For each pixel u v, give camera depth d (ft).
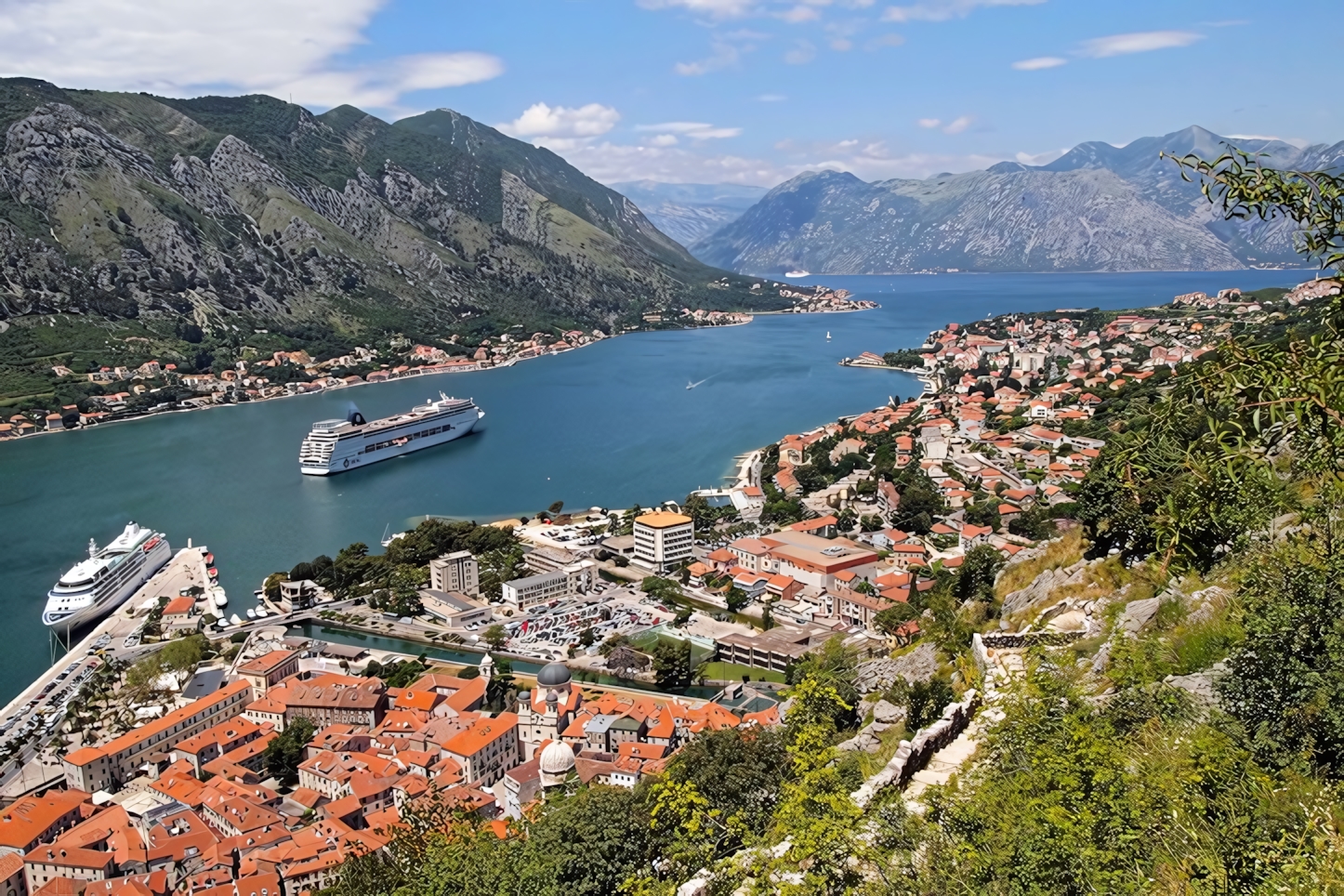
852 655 285.02
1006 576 204.85
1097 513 149.18
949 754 96.37
